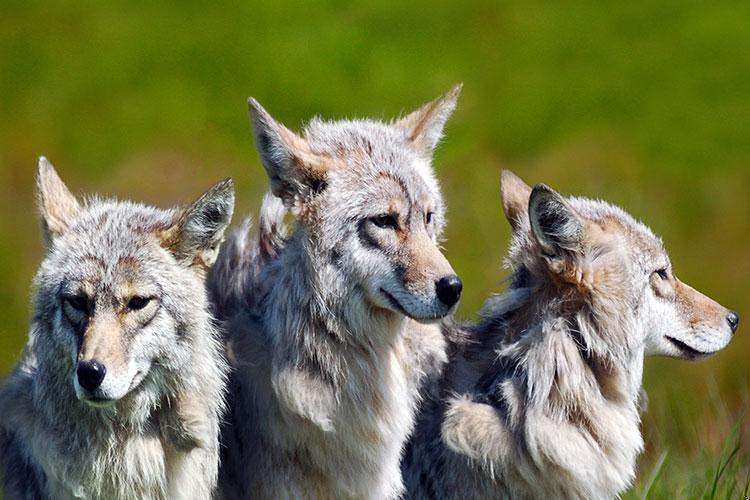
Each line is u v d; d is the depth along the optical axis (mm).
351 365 11430
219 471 11594
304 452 11430
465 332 12688
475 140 42531
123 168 41156
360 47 49125
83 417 10523
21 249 37438
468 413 11703
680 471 14766
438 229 12320
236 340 11742
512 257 12523
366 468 11570
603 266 11695
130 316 10438
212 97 45719
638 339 12039
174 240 10875
